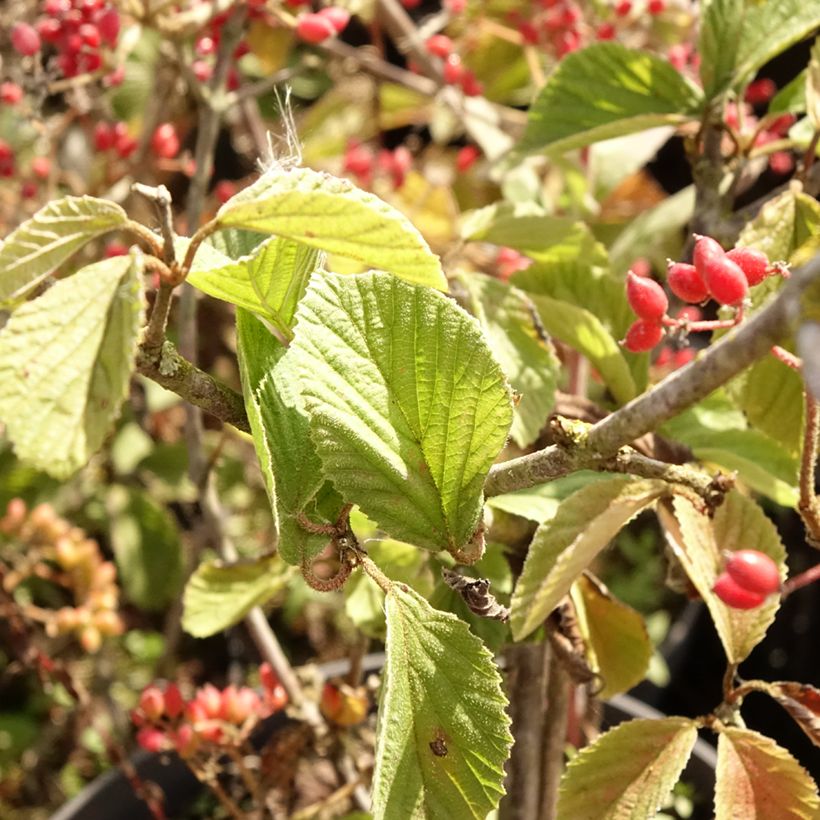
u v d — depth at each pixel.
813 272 0.16
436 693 0.21
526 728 0.35
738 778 0.25
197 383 0.21
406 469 0.22
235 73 0.49
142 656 0.67
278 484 0.21
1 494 0.64
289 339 0.22
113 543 0.65
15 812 0.59
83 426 0.19
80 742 0.59
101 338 0.19
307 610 0.67
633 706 0.47
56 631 0.49
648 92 0.34
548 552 0.24
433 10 0.83
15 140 0.61
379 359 0.21
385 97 0.66
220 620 0.36
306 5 0.45
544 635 0.31
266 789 0.41
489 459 0.22
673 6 0.54
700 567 0.26
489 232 0.35
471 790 0.21
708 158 0.34
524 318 0.32
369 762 0.41
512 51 0.63
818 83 0.30
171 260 0.20
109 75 0.46
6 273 0.19
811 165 0.31
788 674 0.65
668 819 0.42
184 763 0.47
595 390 0.41
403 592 0.21
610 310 0.34
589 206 0.51
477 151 0.65
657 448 0.31
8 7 0.53
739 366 0.18
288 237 0.19
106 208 0.19
